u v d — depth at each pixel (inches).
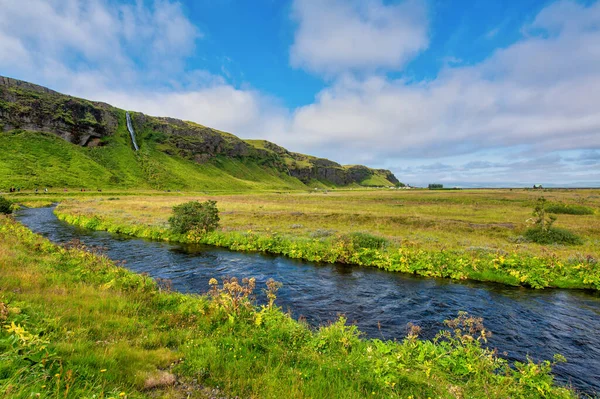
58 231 1118.4
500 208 2058.3
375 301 488.7
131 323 278.2
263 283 577.9
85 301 313.3
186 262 727.7
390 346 298.0
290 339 285.1
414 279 618.2
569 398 228.5
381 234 1051.3
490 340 362.0
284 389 192.2
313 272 661.9
